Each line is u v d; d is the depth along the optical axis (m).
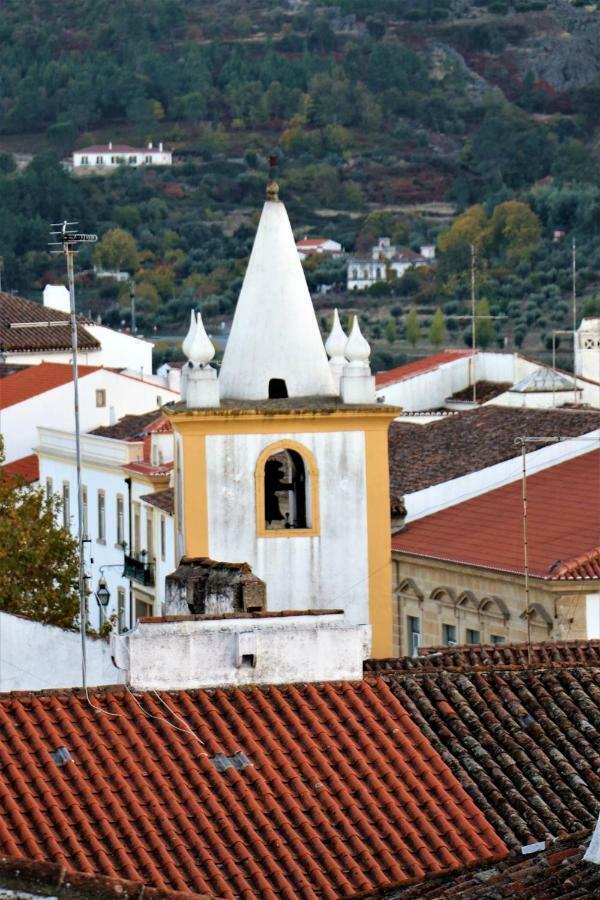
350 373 126.25
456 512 165.75
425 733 82.00
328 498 125.94
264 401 126.62
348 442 126.00
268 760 78.38
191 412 124.50
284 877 72.88
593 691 86.38
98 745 77.56
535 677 86.94
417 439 181.62
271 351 127.12
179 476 126.94
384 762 79.44
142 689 81.44
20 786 75.00
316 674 83.25
